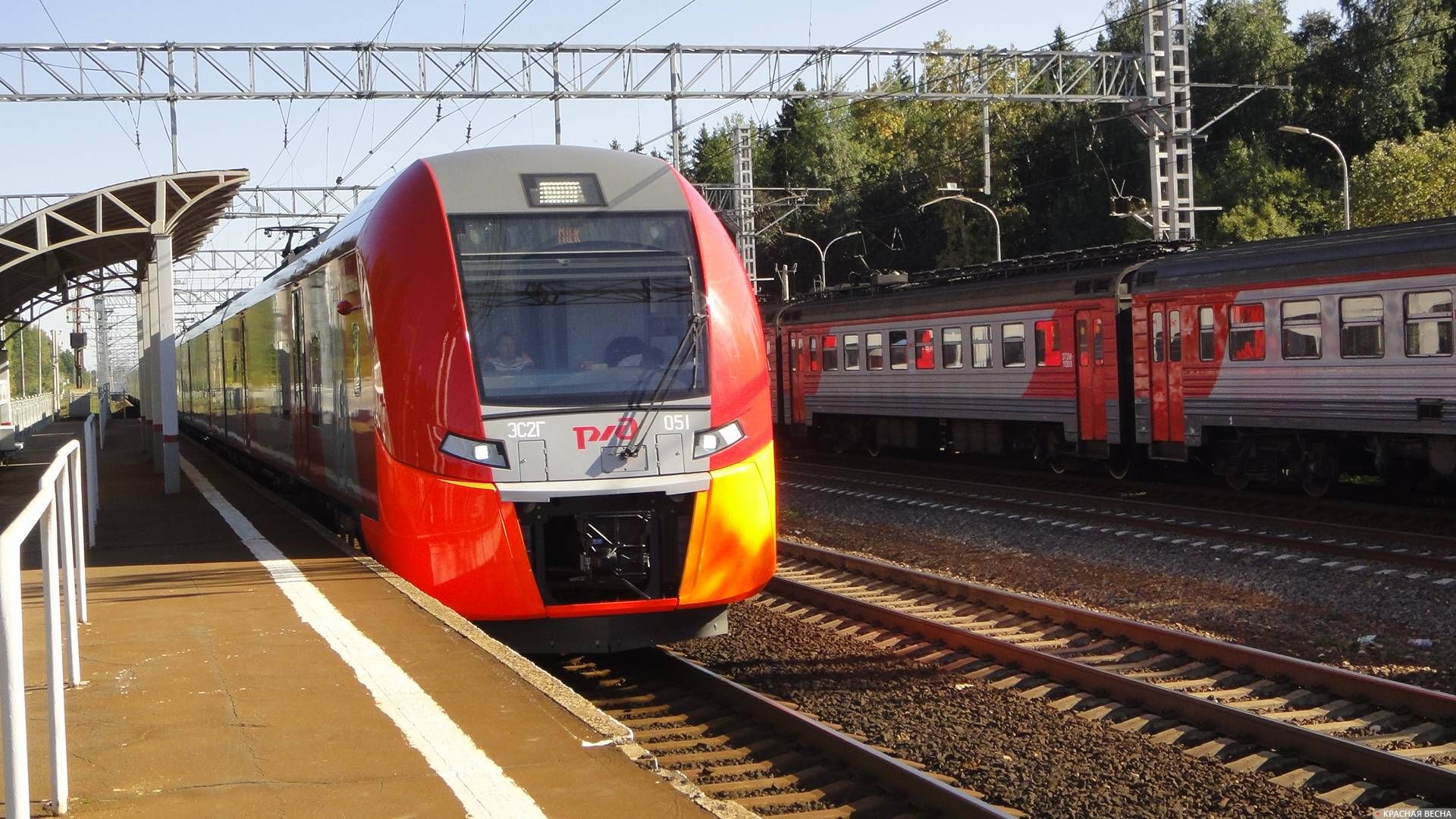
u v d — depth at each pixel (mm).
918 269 62000
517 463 8938
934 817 6504
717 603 9352
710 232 9945
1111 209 50094
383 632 7715
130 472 24375
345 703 6117
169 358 19266
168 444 19062
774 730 8133
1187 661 9500
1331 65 50406
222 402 24750
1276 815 6520
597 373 9211
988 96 25766
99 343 62000
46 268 23453
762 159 77438
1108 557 13883
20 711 4113
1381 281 15719
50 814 4641
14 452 30641
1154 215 26266
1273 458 18359
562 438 9000
